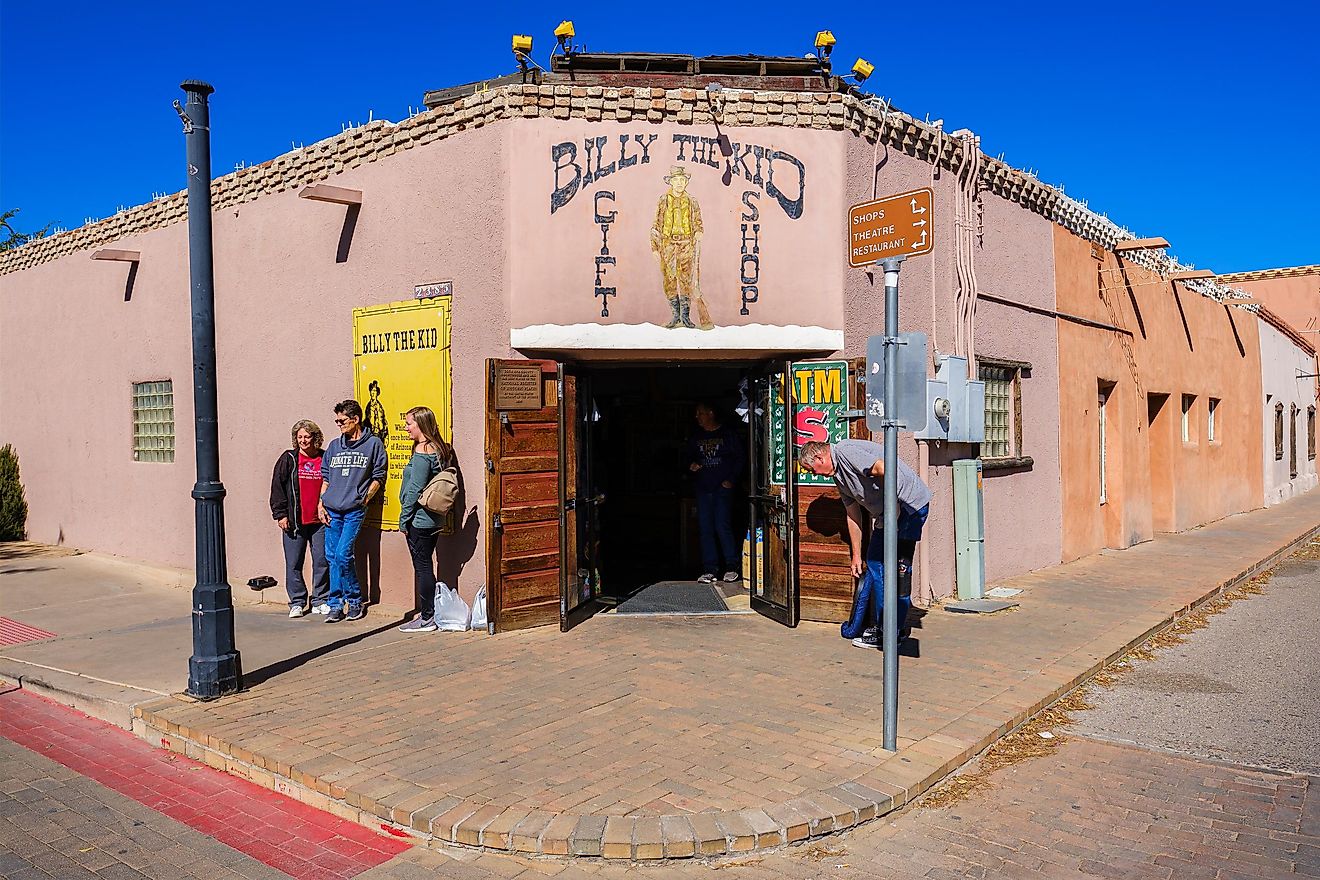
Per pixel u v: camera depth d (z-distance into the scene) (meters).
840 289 8.06
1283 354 24.05
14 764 5.33
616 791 4.54
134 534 11.93
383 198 8.69
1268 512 20.02
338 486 8.26
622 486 11.62
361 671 6.66
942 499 9.24
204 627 6.07
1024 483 10.94
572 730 5.41
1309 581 11.42
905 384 5.07
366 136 8.74
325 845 4.28
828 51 8.45
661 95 7.87
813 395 8.06
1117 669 7.17
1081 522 12.32
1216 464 18.36
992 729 5.48
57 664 7.02
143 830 4.45
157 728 5.66
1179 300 16.41
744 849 4.12
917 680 6.46
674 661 6.89
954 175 9.55
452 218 8.19
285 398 9.60
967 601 9.08
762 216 8.01
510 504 7.71
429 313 8.31
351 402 8.29
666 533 11.40
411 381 8.46
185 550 11.12
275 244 9.70
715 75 8.38
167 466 11.34
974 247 9.79
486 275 7.98
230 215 10.21
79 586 10.34
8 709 6.33
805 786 4.61
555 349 7.86
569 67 8.35
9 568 11.53
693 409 11.49
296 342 9.49
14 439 14.45
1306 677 7.01
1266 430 22.08
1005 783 4.94
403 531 7.91
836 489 7.99
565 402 8.00
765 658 6.98
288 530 8.58
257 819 4.57
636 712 5.73
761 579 8.62
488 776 4.73
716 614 8.41
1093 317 12.79
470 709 5.79
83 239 12.72
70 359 13.14
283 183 9.56
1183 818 4.52
